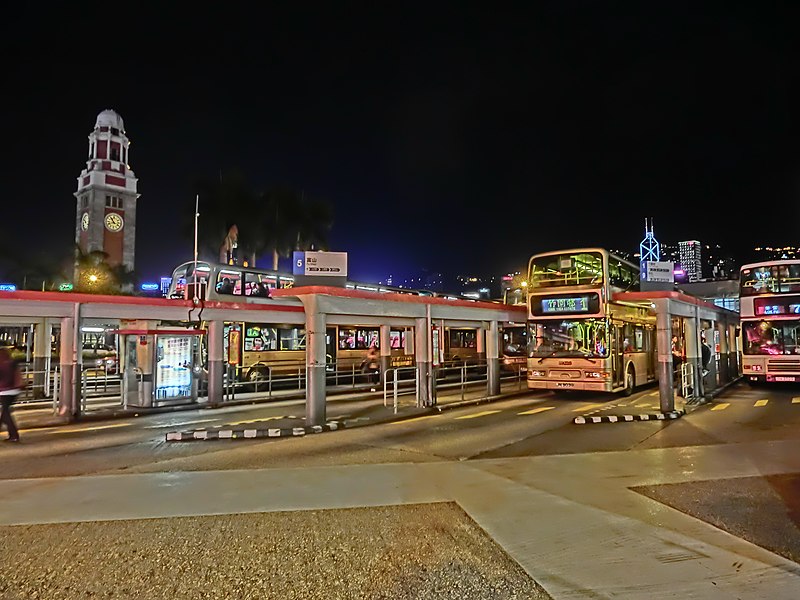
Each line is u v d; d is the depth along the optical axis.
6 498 6.89
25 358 22.55
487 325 19.81
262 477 7.93
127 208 82.94
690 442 10.52
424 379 16.23
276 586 4.45
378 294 14.54
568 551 5.10
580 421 13.03
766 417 13.71
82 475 8.24
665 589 4.34
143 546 5.27
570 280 17.92
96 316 15.17
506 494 6.96
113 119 85.06
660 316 14.69
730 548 5.16
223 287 20.67
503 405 17.09
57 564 4.86
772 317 20.52
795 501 6.61
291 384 22.73
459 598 4.24
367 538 5.46
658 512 6.21
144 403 16.22
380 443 10.80
